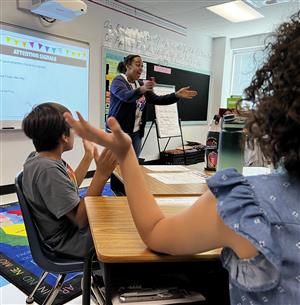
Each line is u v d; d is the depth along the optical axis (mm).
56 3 2898
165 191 1125
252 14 4598
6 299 1560
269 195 440
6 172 3336
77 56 3793
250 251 425
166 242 552
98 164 1131
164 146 5465
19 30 3201
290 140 422
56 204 1118
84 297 879
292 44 432
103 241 664
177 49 5383
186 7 4371
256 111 448
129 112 2840
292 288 406
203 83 6125
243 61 6293
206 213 479
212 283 825
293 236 410
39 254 1133
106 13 4078
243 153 1178
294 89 411
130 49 4504
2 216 2660
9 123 3240
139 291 749
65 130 1185
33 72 3377
